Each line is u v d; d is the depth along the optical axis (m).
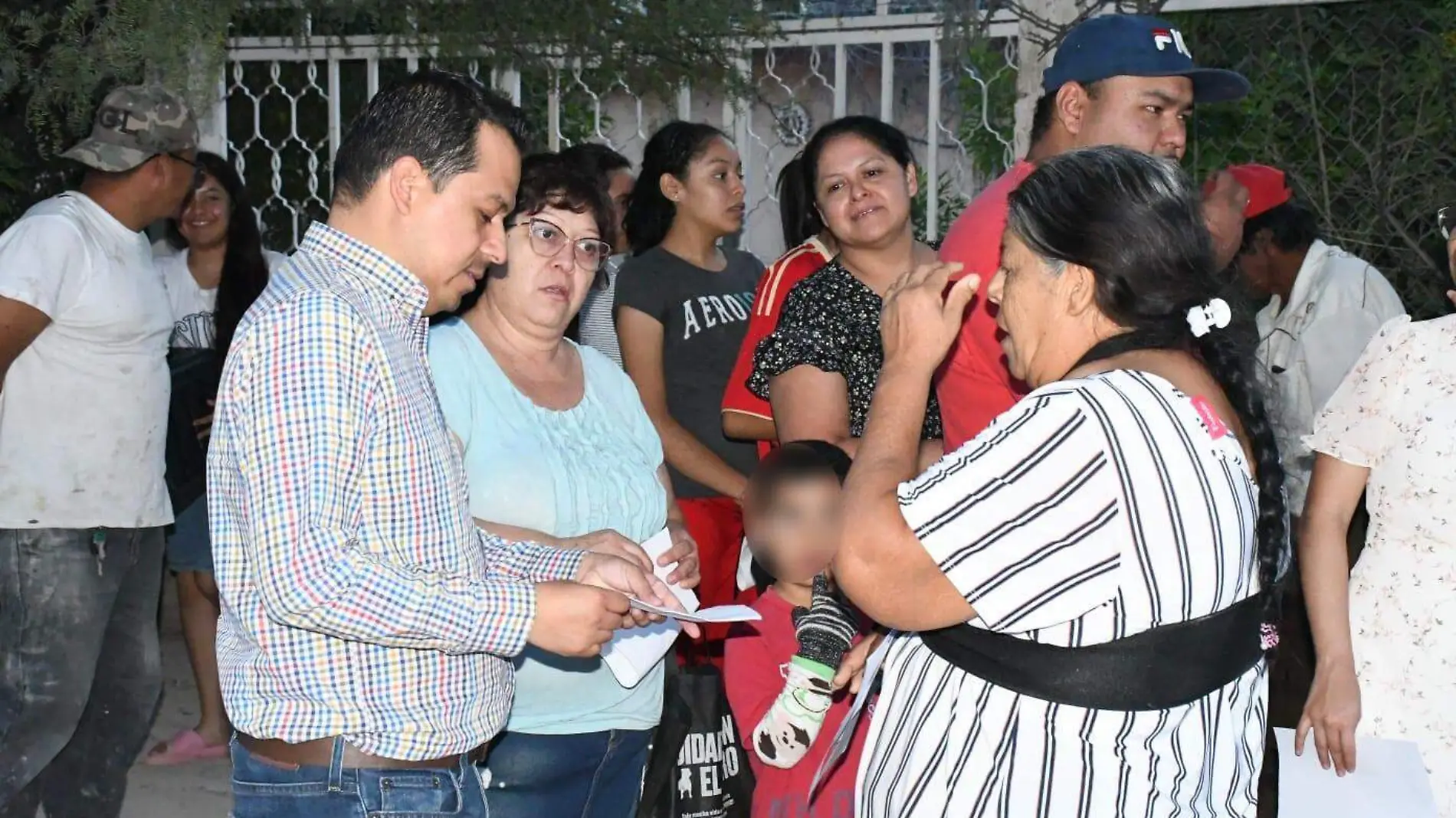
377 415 2.12
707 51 5.25
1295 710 3.89
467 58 5.46
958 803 1.96
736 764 3.11
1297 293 4.52
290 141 6.00
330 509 2.05
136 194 3.71
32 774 3.70
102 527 3.72
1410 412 2.89
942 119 5.19
